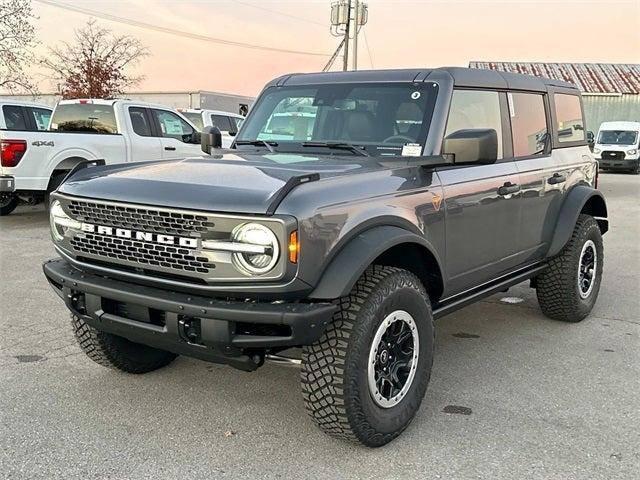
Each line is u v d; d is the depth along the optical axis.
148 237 3.14
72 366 4.48
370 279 3.30
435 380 4.38
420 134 3.99
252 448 3.39
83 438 3.46
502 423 3.72
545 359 4.82
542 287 5.61
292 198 2.95
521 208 4.76
